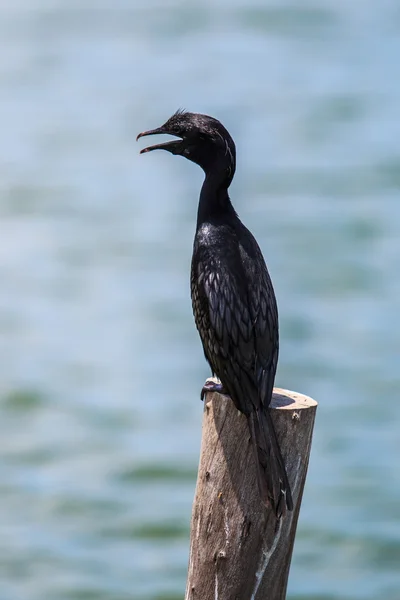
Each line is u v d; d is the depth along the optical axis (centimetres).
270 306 641
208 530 631
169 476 1605
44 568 1401
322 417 1728
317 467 1600
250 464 618
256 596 633
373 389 1805
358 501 1520
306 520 1485
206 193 666
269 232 2442
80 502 1542
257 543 624
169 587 1358
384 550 1426
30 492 1564
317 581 1373
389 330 2000
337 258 2294
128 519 1496
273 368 630
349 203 2567
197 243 661
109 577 1370
